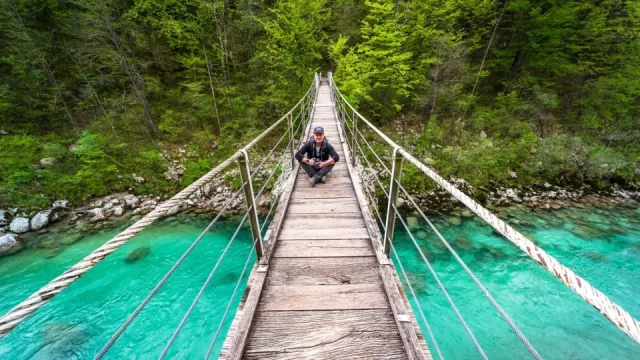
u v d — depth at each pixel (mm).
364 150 13883
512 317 5652
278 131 15070
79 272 717
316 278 2260
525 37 15164
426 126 14500
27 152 11031
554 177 12422
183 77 15266
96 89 13664
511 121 14516
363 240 2775
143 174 11938
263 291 2129
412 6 13203
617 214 9852
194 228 9141
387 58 12547
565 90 16125
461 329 5473
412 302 6086
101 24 11258
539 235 8484
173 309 5879
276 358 1621
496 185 11883
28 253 7938
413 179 11797
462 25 15508
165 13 12273
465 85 15742
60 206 10094
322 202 3646
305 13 12844
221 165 1634
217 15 13000
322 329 1800
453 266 7199
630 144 13430
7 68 12250
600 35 14359
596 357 4910
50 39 12320
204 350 5078
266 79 14648
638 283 6551
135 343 5160
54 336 5273
